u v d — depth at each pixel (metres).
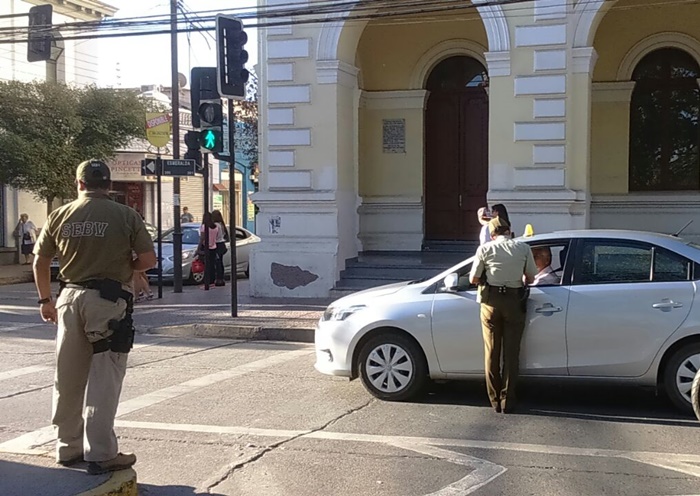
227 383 8.53
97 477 4.89
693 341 6.92
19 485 4.77
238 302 14.80
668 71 16.83
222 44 12.27
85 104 25.05
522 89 13.94
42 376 8.92
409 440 6.36
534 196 13.86
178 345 11.27
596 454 5.96
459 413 7.22
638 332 7.00
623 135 16.89
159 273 16.28
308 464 5.75
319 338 8.09
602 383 7.20
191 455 5.97
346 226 15.60
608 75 16.89
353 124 15.97
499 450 6.07
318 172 15.05
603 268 7.28
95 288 4.93
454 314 7.45
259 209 15.41
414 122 17.58
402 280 14.92
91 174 5.11
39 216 28.31
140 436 6.48
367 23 16.12
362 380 7.76
